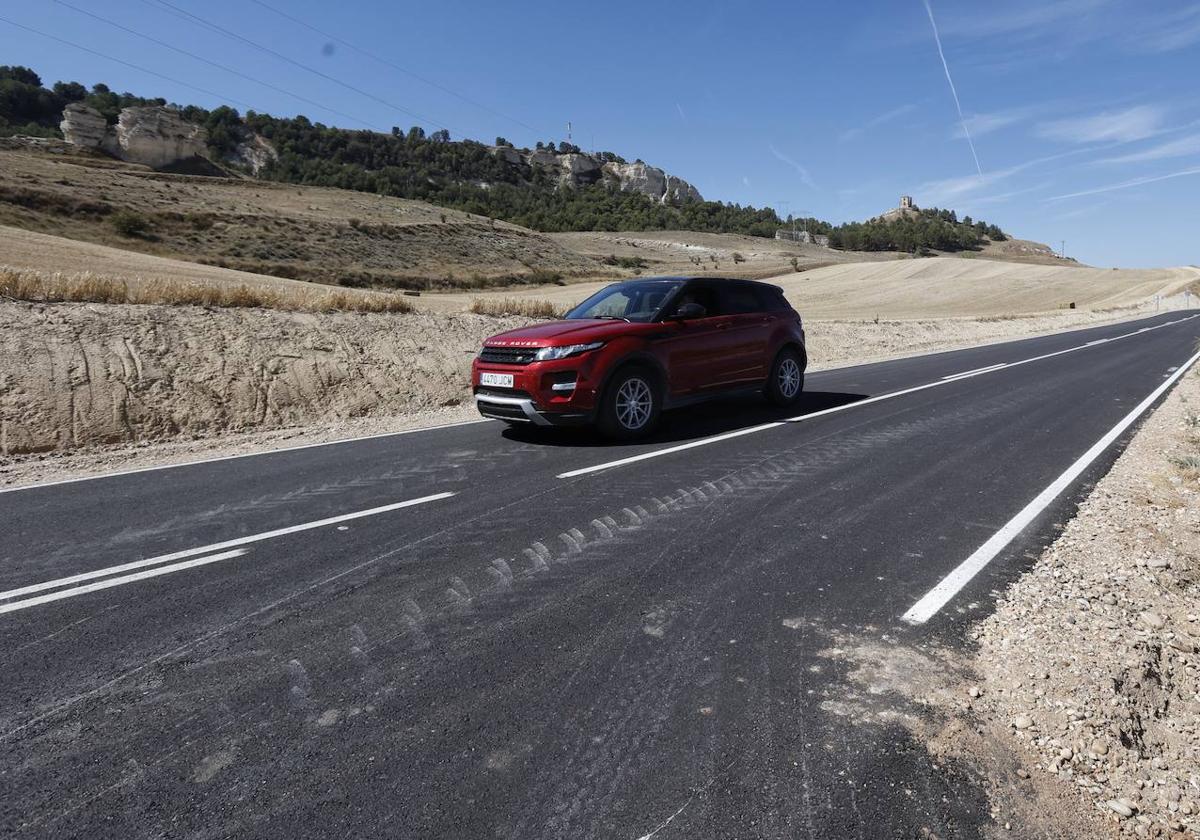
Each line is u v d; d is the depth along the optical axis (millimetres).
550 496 5234
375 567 3871
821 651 2922
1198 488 5473
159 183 85500
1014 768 2195
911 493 5301
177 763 2221
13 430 7680
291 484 5730
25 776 2160
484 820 1960
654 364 7359
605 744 2307
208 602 3439
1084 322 40250
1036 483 5602
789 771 2160
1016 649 2932
